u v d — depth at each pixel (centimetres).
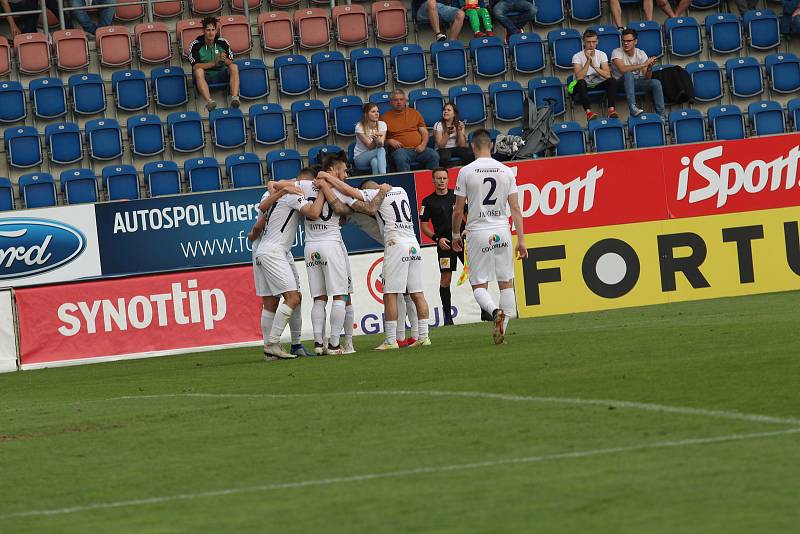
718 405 2528
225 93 7912
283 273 4616
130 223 6109
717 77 8012
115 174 7194
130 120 7494
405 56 8006
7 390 4591
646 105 7944
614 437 2261
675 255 6250
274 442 2519
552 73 8100
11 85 7638
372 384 3416
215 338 5988
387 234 4616
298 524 1761
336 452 2338
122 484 2184
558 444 2234
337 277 4653
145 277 5947
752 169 6278
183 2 8494
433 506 1812
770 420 2312
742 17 8444
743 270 6272
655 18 8575
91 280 5941
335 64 7950
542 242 6181
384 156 6969
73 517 1930
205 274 5988
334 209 4575
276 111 7625
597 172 6209
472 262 4369
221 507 1919
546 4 8412
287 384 3650
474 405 2805
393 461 2197
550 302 6181
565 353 3822
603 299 6222
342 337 6003
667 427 2320
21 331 5847
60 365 5866
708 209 6272
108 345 5909
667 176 6253
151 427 2895
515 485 1911
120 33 8031
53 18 8406
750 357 3278
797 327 4041
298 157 7338
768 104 7806
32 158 7419
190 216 6150
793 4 8256
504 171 4322
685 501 1725
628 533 1573
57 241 6056
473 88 7781
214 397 3466
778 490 1750
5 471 2423
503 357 3853
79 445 2705
